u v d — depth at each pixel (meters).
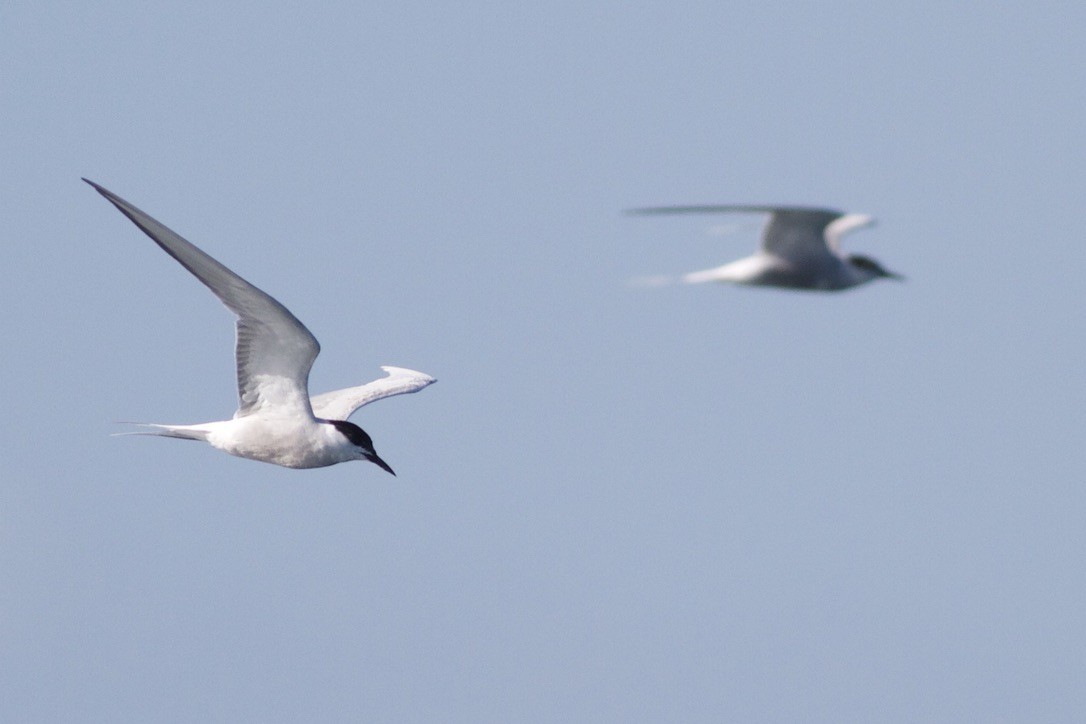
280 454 13.12
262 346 12.76
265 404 13.05
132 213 11.45
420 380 15.66
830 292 20.56
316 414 15.06
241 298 12.30
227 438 13.08
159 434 13.23
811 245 19.89
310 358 12.82
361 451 13.42
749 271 19.98
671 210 17.00
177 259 11.94
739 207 17.34
